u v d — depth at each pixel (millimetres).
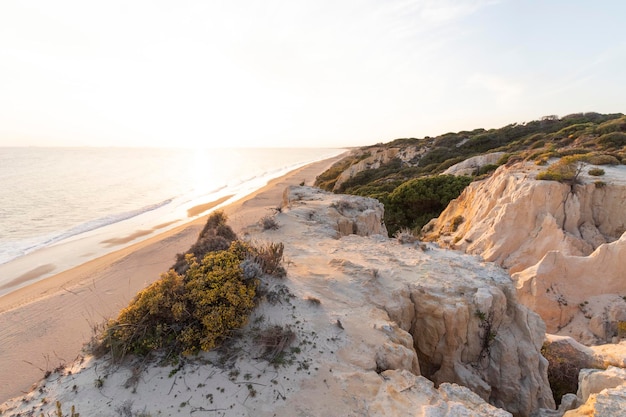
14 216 32781
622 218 15945
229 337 5633
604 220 16438
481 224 19797
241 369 5133
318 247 11930
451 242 21328
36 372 11727
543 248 16031
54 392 4648
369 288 8125
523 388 7355
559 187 16859
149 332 5402
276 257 8258
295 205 19625
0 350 12812
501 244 17141
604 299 12148
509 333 7875
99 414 4258
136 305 5609
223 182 65438
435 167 47094
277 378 5027
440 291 7918
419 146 61562
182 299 5762
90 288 17625
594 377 5969
